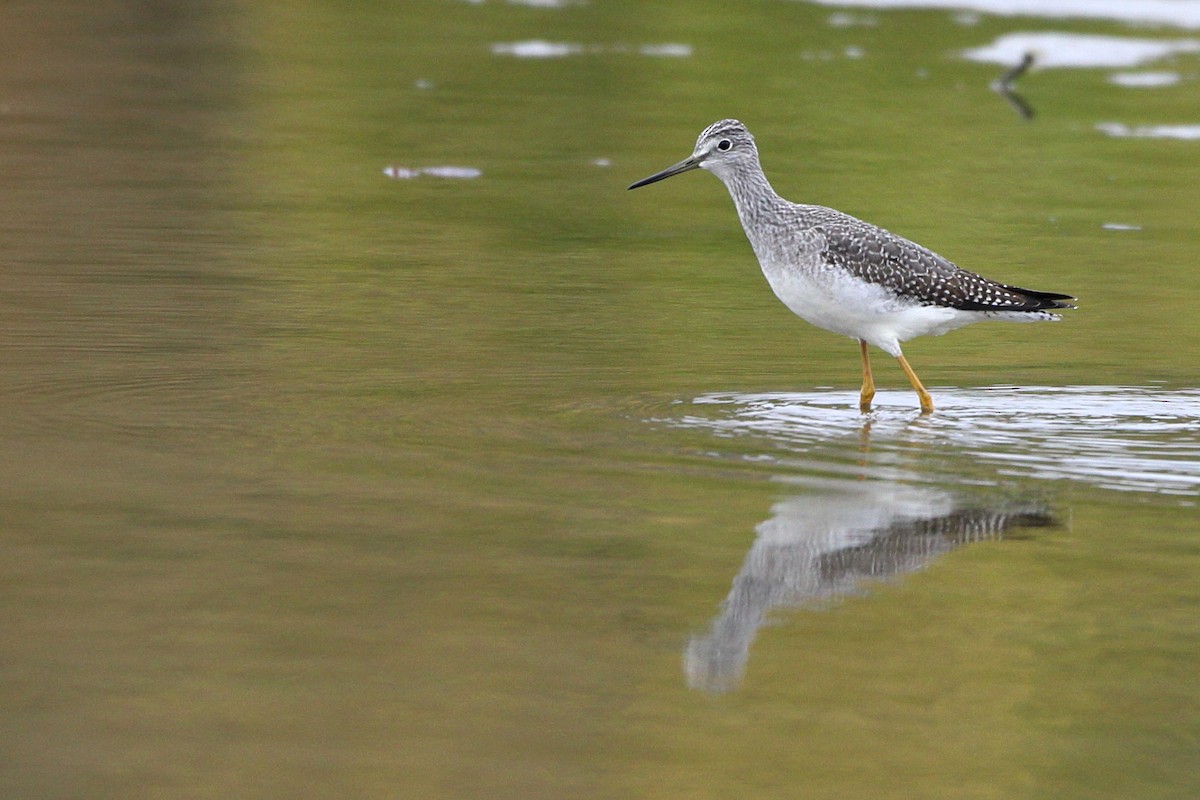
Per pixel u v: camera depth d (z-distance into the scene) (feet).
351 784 23.26
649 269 61.16
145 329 49.75
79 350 47.14
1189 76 98.22
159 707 25.39
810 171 75.15
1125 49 103.81
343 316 52.39
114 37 104.06
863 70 98.12
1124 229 67.67
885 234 45.65
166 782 23.18
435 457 38.42
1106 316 55.21
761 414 43.42
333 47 103.50
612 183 75.51
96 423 40.27
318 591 29.99
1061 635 28.99
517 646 27.94
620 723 25.46
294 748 24.27
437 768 23.82
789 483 37.19
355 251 61.72
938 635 28.96
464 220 67.77
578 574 31.22
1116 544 33.53
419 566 31.40
